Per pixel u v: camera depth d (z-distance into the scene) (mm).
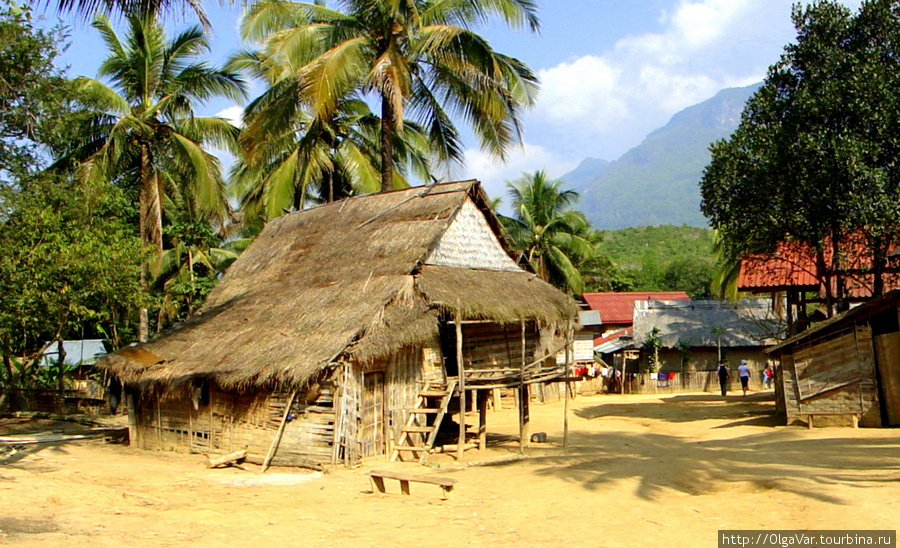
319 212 24016
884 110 20359
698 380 38062
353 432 15883
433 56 23188
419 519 10555
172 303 29266
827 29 22594
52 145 16828
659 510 10211
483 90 23328
